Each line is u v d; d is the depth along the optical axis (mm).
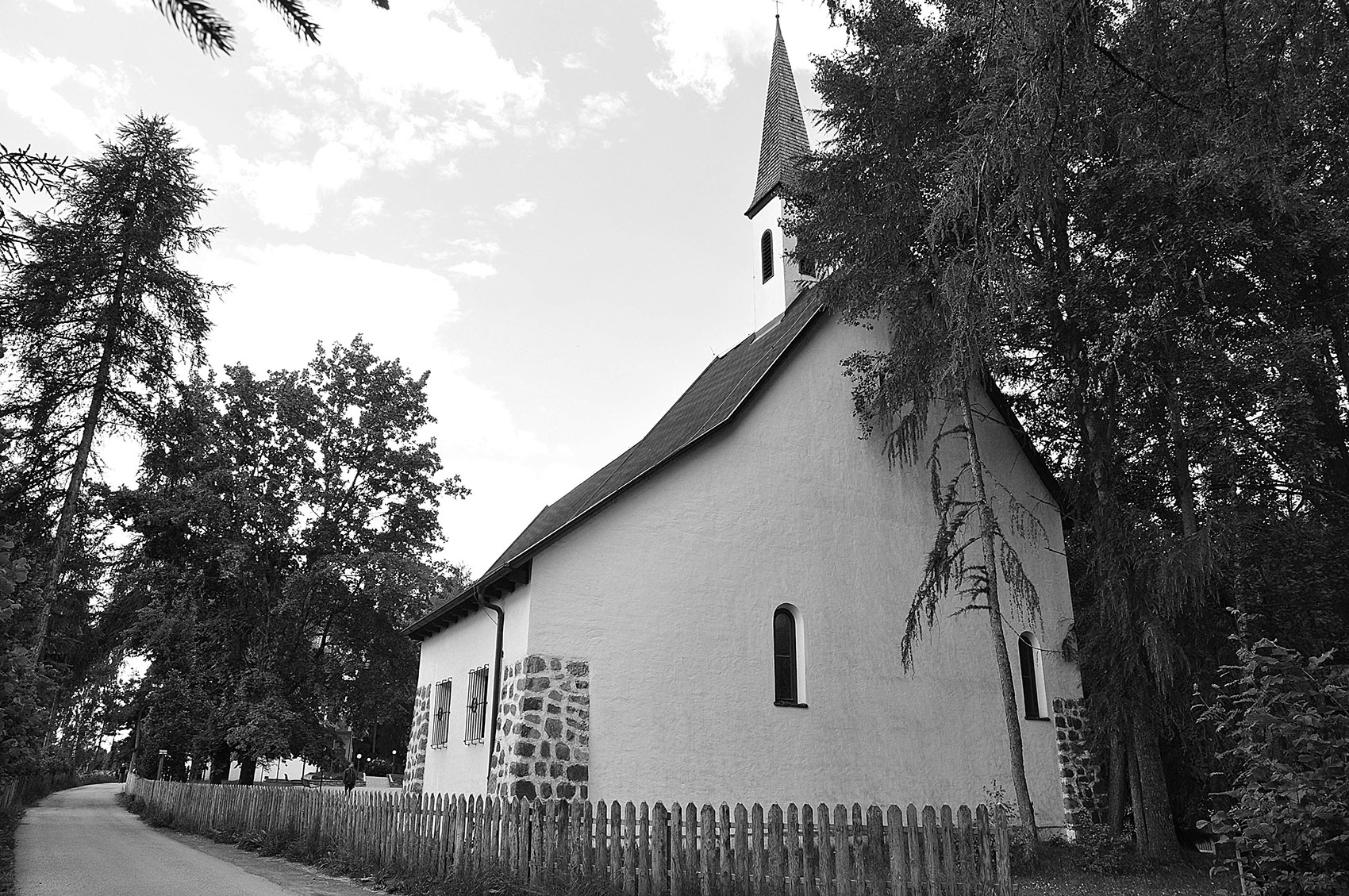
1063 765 17531
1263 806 6316
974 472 15562
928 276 15148
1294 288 15109
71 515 19781
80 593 25734
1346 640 15609
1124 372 14727
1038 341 16297
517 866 10055
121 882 12109
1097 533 15578
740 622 14914
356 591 29734
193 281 21406
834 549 16422
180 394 22047
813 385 17359
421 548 31578
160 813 26047
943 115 14734
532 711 12836
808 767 14742
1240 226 13188
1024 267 14844
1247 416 14891
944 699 16656
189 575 27453
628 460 21359
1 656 9508
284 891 11156
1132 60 7453
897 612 16734
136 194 20859
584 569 13867
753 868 8852
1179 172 13352
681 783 13555
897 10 14969
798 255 17141
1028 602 16844
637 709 13578
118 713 34031
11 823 20953
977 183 6215
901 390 16031
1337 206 14461
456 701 16750
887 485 17547
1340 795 5980
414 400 31828
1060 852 15359
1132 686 15180
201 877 12648
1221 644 15812
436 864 11234
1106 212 14430
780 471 16344
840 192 15609
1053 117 5902
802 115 23312
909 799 15547
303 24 2383
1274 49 6664
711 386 21000
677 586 14547
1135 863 14180
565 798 12633
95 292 20250
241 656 28641
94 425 20109
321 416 30531
